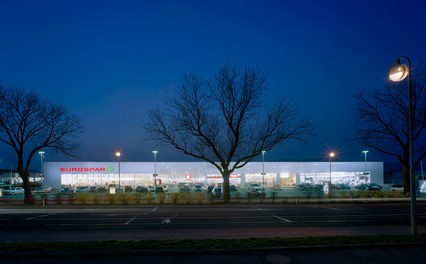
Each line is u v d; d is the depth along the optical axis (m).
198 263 7.90
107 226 16.62
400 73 10.63
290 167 67.06
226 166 32.53
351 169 67.31
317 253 8.66
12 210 26.41
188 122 33.28
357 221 18.12
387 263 7.86
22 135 33.12
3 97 32.44
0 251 8.55
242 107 33.34
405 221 18.12
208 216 20.78
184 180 65.94
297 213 22.38
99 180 64.00
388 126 35.25
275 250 8.85
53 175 62.78
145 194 32.38
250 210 24.81
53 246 9.12
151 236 12.92
